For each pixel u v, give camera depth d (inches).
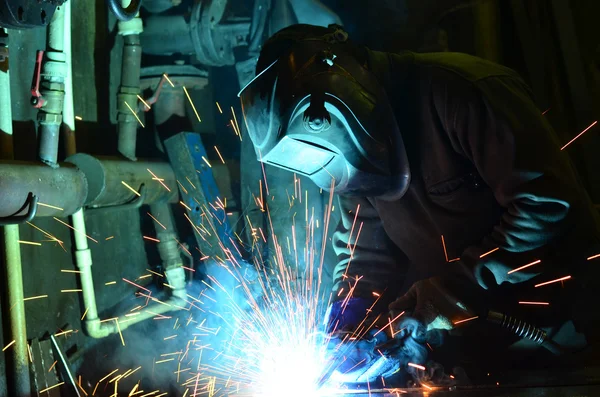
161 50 145.5
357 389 82.6
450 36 144.7
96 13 135.9
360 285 106.3
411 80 91.8
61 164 105.2
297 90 79.9
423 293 88.1
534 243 84.3
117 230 134.0
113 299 129.6
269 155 84.7
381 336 88.0
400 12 141.8
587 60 153.3
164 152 145.8
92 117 132.3
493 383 82.7
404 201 97.9
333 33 87.4
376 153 84.4
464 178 91.7
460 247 96.3
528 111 84.4
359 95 83.2
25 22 80.3
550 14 154.0
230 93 157.9
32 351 98.7
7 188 86.4
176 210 148.1
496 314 86.6
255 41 141.3
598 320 91.6
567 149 151.0
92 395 114.1
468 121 85.7
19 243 99.0
